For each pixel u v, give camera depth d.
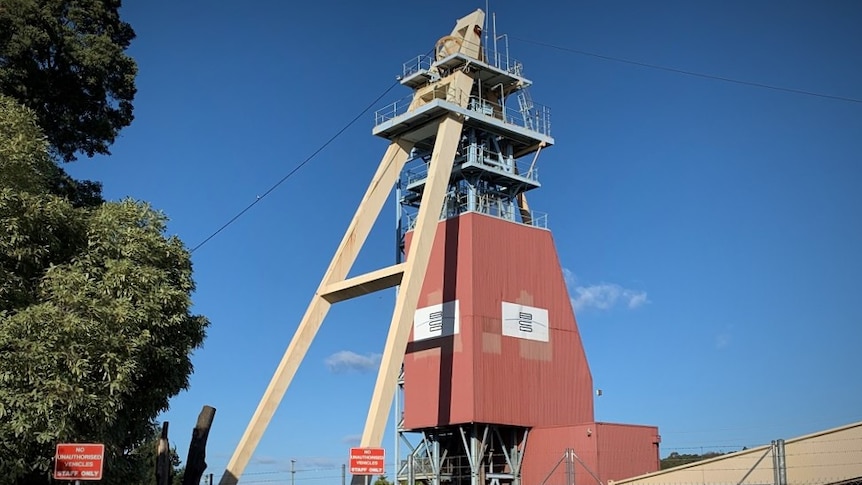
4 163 22.89
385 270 40.91
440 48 49.56
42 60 33.91
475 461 45.50
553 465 45.50
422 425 47.62
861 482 29.05
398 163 47.78
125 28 38.22
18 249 22.44
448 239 49.03
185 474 26.73
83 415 21.92
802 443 30.39
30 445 21.91
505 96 52.12
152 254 25.11
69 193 35.03
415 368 48.91
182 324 26.06
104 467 23.31
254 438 38.53
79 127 36.00
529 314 49.00
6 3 32.69
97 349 22.14
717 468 32.59
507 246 49.28
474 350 45.94
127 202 25.70
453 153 44.72
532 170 51.97
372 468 27.45
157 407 25.69
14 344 21.08
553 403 48.59
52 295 22.34
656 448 46.06
